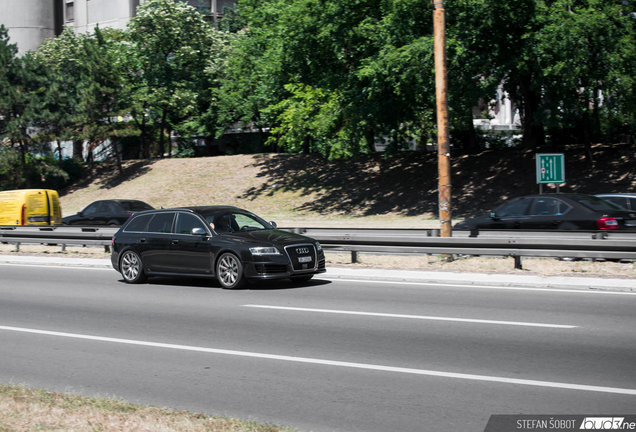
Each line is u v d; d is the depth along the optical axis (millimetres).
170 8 47656
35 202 25469
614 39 22297
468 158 34188
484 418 4574
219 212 12336
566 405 4816
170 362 6422
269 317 8703
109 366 6320
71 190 45719
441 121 14156
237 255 11211
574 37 22188
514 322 8008
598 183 27641
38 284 12977
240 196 37531
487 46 24453
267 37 35500
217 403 5059
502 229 14352
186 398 5211
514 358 6254
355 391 5301
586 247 11938
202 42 49281
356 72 27234
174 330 8016
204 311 9305
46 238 19875
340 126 30172
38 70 45688
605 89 23609
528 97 30859
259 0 39906
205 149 54438
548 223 14195
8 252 21000
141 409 4734
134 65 48906
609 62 22406
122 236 13000
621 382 5375
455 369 5906
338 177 36625
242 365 6230
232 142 53812
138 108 45812
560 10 22906
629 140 34781
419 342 7039
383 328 7820
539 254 12422
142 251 12555
